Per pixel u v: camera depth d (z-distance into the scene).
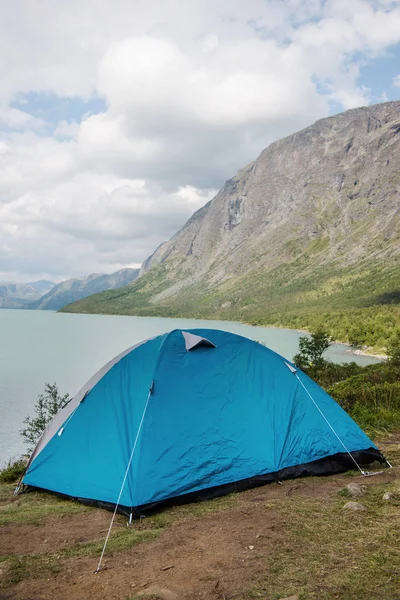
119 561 2.11
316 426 3.42
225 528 2.39
